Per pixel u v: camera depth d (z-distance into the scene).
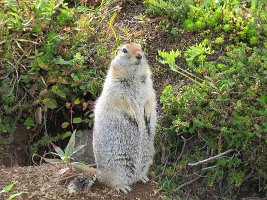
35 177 1.62
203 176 1.65
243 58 1.69
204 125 1.64
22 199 1.56
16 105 1.80
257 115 1.62
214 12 1.83
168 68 1.79
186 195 1.64
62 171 1.59
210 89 1.68
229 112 1.64
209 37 1.81
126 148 1.59
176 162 1.67
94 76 1.83
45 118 1.82
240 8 1.83
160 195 1.61
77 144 1.79
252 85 1.65
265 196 1.65
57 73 1.82
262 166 1.63
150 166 1.68
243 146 1.61
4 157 1.78
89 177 1.60
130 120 1.58
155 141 1.70
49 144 1.82
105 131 1.58
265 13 1.79
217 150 1.65
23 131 1.84
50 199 1.56
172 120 1.70
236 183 1.62
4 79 1.82
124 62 1.57
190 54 1.74
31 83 1.84
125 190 1.60
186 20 1.84
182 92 1.72
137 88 1.59
